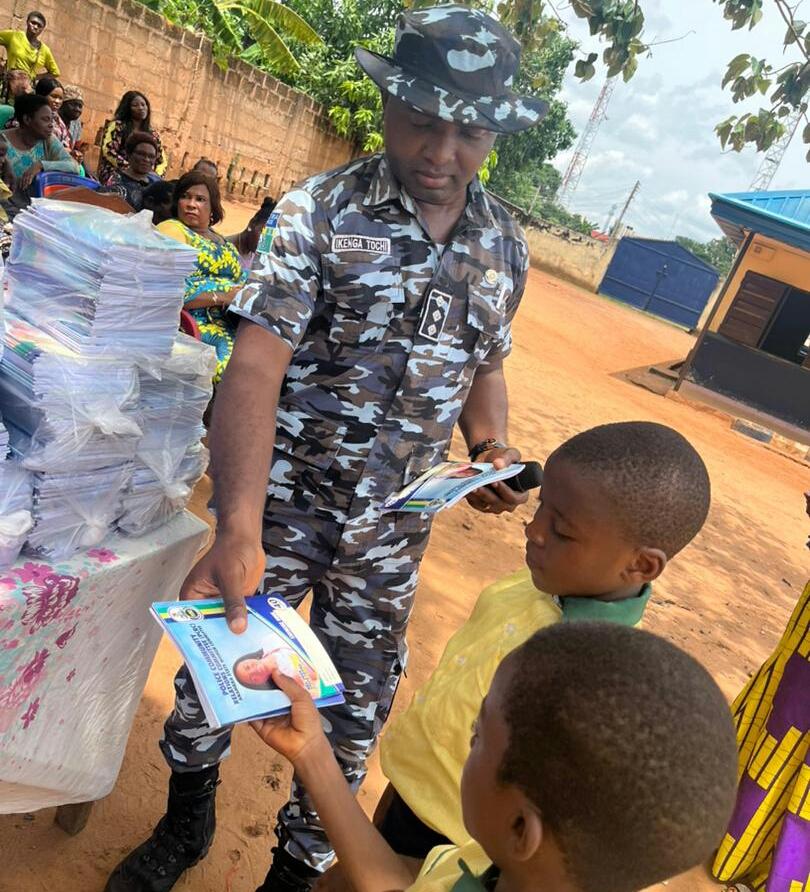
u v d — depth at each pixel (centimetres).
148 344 163
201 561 144
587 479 136
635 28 363
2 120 743
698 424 1266
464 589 448
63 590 154
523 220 3338
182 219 416
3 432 143
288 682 126
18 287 162
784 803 279
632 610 142
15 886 198
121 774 243
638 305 3278
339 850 120
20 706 161
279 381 164
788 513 923
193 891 214
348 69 2114
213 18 1516
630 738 87
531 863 95
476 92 156
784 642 284
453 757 143
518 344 1372
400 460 178
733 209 1265
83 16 1104
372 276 166
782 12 352
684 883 288
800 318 1409
